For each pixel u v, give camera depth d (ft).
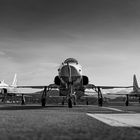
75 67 87.20
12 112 56.18
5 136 20.01
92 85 108.78
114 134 21.43
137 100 226.38
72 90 94.17
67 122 32.22
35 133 21.86
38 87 124.16
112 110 72.79
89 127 26.78
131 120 38.78
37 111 61.46
